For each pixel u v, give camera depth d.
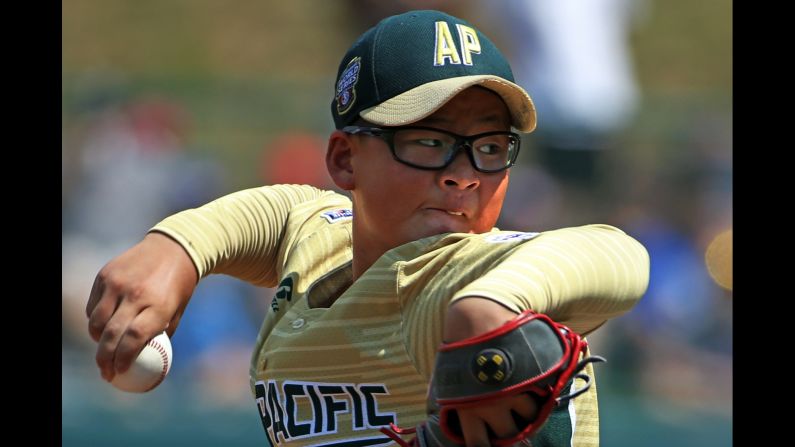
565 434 7.62
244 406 23.73
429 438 6.85
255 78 29.72
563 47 27.91
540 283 6.72
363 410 8.34
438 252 7.95
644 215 27.02
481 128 8.38
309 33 46.88
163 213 27.31
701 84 44.12
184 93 28.48
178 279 9.32
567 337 6.73
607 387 24.70
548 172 27.27
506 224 26.61
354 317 8.27
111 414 22.91
